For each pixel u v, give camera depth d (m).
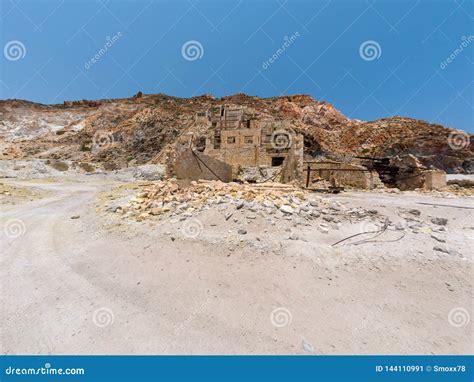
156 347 3.33
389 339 3.61
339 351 3.36
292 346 3.39
